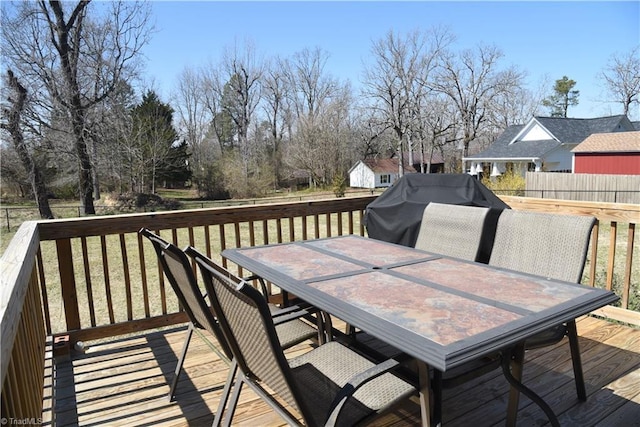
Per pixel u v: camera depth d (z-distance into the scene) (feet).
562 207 10.80
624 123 75.46
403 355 4.67
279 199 79.82
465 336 4.07
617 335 9.26
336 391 4.95
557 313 4.67
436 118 86.53
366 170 100.32
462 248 8.33
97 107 52.60
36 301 7.58
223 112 104.73
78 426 6.45
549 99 118.21
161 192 91.30
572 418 6.32
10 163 53.01
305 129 99.14
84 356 8.84
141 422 6.56
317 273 6.47
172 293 18.89
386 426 6.29
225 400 5.55
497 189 56.80
